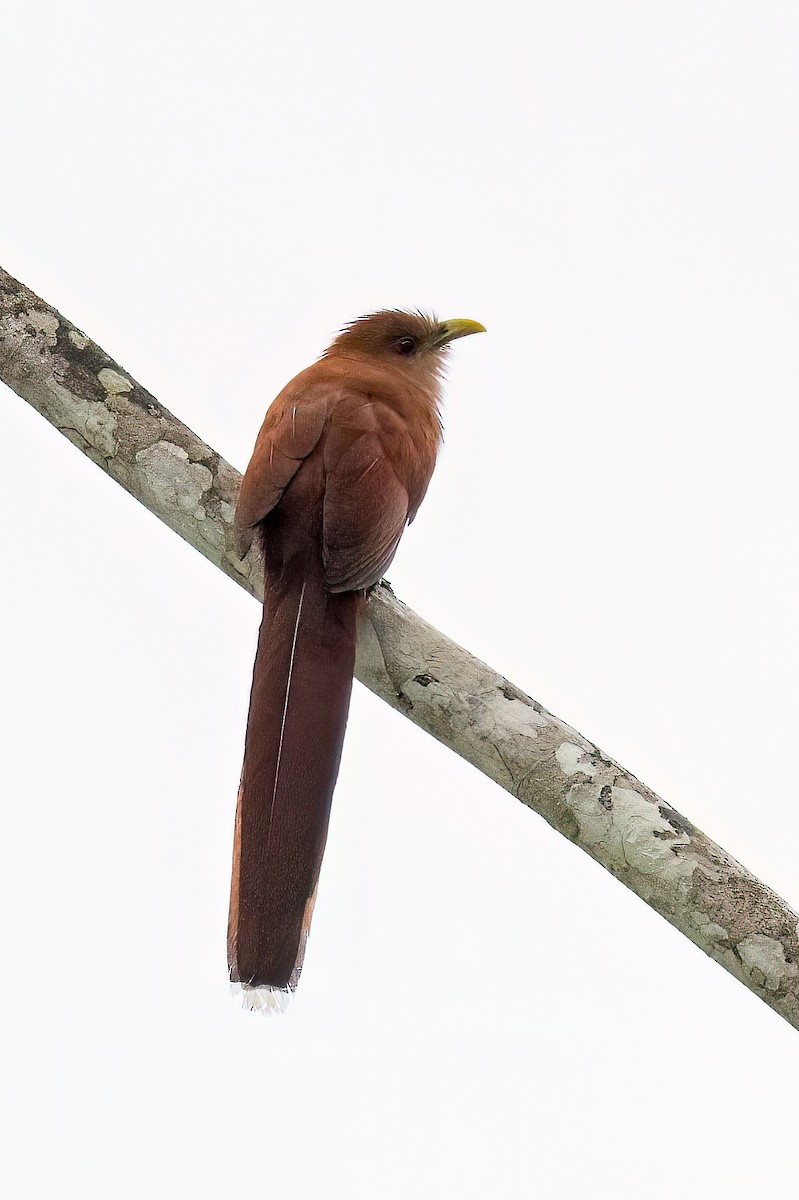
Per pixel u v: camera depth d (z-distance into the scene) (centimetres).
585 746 995
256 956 922
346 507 1016
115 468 1120
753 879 944
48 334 1138
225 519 1095
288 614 1009
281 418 1062
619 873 966
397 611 1052
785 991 913
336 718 981
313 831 949
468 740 1012
